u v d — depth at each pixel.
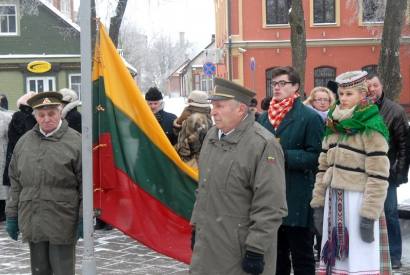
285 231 5.40
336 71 33.41
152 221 5.04
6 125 9.60
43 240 5.00
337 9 33.16
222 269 3.93
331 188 4.81
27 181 5.01
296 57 16.17
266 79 33.38
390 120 6.33
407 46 32.72
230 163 3.95
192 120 7.57
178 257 5.06
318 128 5.25
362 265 4.67
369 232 4.59
